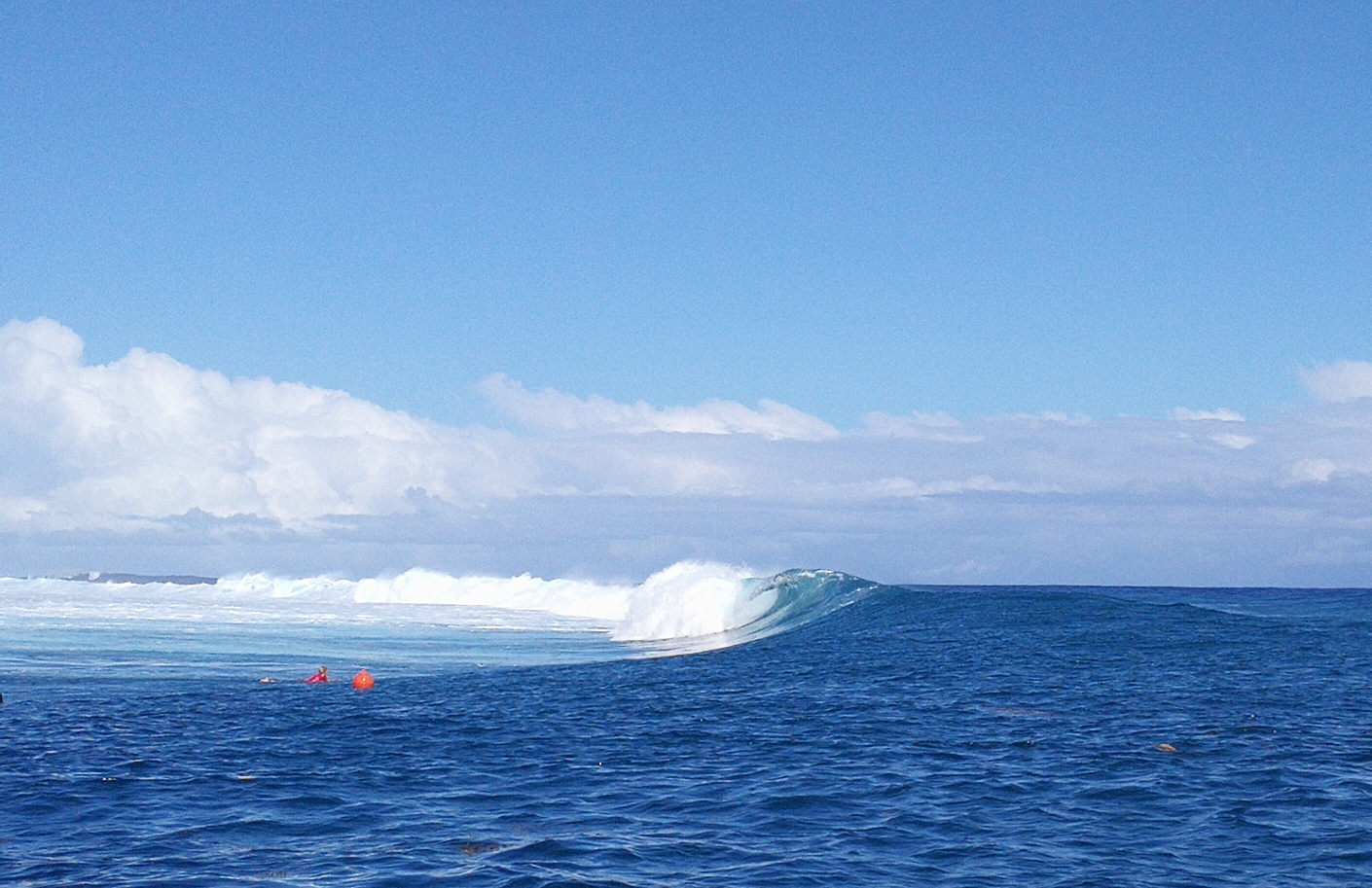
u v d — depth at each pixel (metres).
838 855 10.90
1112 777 14.45
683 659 32.38
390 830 11.92
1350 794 13.45
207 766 15.62
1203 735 17.55
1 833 11.82
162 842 11.41
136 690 24.80
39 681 26.22
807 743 17.30
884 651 32.28
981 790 13.76
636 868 10.45
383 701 22.95
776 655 32.75
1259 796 13.38
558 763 15.86
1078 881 10.06
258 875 10.21
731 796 13.55
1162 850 11.08
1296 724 18.64
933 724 19.02
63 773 15.08
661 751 16.75
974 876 10.21
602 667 30.56
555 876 10.11
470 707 22.02
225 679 27.12
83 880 10.05
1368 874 10.27
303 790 14.03
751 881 10.04
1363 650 30.59
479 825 12.13
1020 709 20.53
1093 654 29.92
